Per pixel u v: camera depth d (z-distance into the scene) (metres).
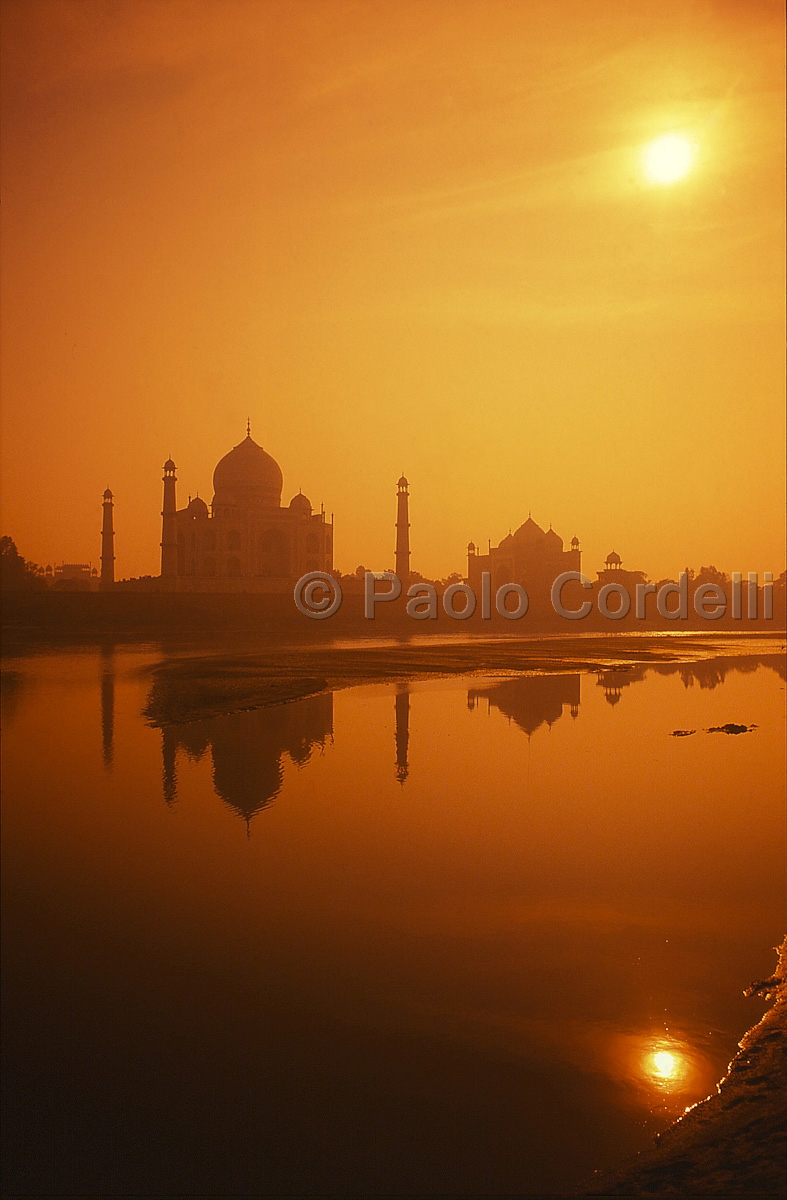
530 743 16.34
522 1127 4.66
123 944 6.95
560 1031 5.68
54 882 8.34
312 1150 4.44
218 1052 5.31
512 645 49.47
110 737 15.76
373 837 9.98
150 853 9.27
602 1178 4.21
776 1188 3.86
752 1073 5.15
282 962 6.68
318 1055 5.37
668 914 7.76
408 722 18.61
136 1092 4.95
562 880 8.63
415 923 7.50
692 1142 4.49
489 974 6.52
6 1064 5.16
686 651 48.38
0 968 6.47
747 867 9.11
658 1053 5.39
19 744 14.90
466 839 9.94
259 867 8.88
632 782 13.04
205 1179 4.18
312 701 22.06
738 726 18.67
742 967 6.70
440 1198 4.09
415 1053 5.39
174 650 39.94
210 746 15.22
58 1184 4.16
